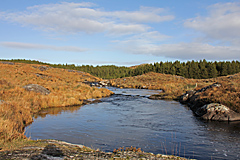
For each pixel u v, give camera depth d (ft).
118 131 37.73
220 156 25.54
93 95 96.22
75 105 69.62
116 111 59.41
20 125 36.63
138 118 49.55
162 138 33.37
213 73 270.67
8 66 161.17
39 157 18.17
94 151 23.09
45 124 42.16
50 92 78.69
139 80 233.35
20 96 61.87
